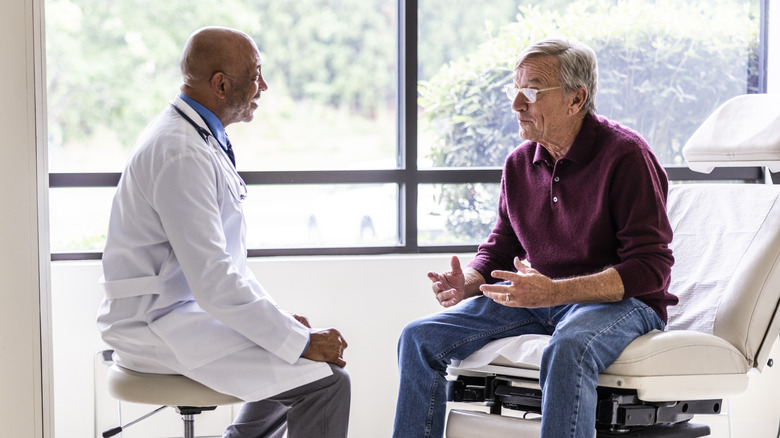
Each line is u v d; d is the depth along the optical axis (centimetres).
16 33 185
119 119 334
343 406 216
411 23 347
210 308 205
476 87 356
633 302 230
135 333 212
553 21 359
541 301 221
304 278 330
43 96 189
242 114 233
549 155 254
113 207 221
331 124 348
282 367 211
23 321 188
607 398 219
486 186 357
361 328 334
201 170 210
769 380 350
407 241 349
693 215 265
